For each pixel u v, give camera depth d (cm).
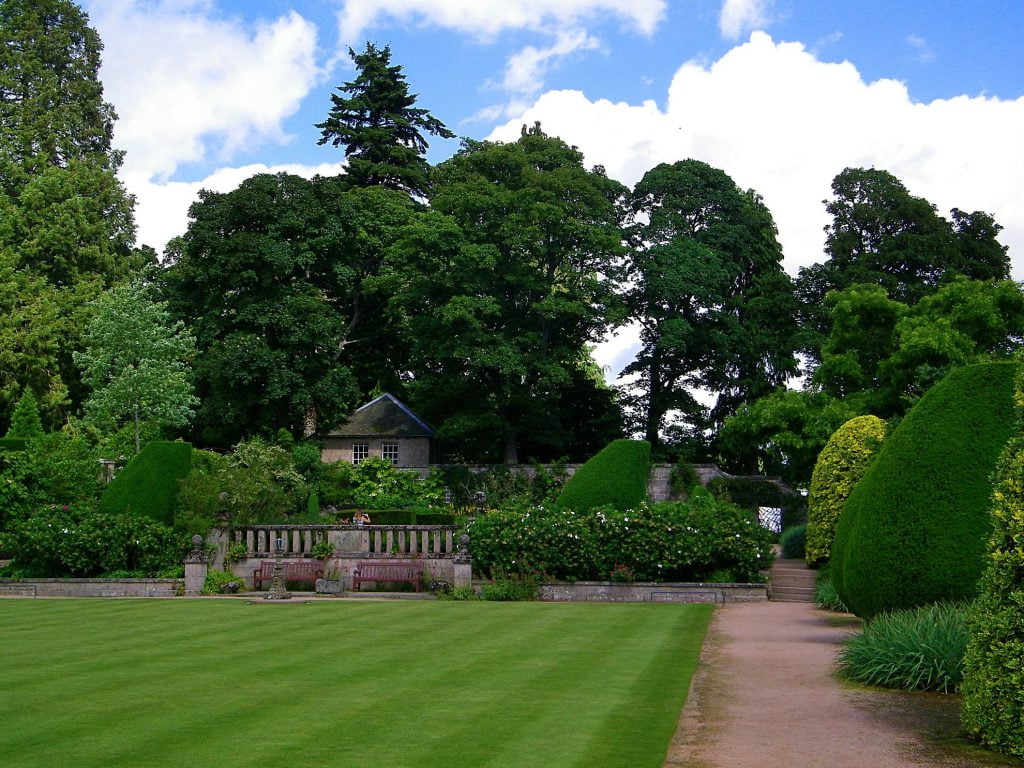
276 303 4553
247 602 2212
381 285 4816
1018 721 851
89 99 5597
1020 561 877
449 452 5388
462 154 5425
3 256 4603
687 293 4925
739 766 827
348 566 2444
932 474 1384
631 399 5350
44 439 3017
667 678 1200
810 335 4950
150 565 2480
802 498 4494
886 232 5334
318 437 4956
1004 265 5294
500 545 2409
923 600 1349
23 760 833
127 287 4422
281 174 4841
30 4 5572
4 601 2234
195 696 1092
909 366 3819
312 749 866
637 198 5378
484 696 1089
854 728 958
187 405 4303
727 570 2403
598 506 2527
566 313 4772
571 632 1645
